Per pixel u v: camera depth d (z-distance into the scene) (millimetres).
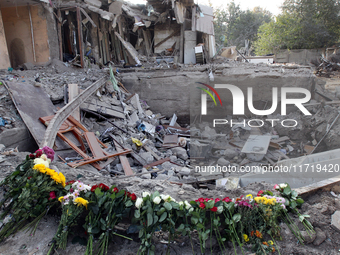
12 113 6438
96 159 6062
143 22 15352
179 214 2689
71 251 2652
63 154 6074
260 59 16734
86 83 9891
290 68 9320
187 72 11406
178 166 7148
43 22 11531
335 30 21938
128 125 9320
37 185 2848
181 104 11648
